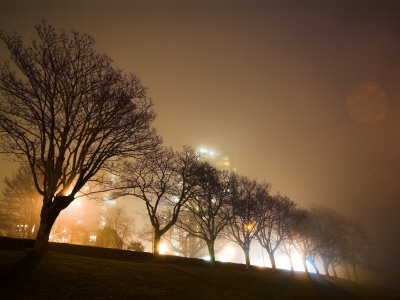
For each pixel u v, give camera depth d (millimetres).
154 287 15445
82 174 17969
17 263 14086
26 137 17312
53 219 17359
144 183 27781
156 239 26594
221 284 20906
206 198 35031
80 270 15648
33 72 16906
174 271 21938
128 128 19375
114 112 18672
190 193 30438
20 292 10609
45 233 16984
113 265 19250
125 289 13812
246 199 39344
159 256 28594
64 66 17672
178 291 15688
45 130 17328
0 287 10688
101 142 18734
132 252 26922
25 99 16844
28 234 38719
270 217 41781
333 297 27797
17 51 16562
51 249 21594
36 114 17047
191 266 29453
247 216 38562
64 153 17797
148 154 21156
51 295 10945
